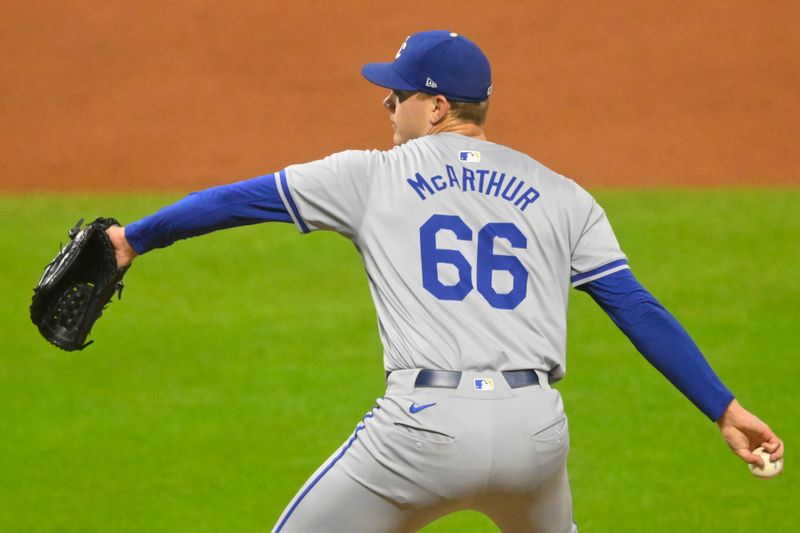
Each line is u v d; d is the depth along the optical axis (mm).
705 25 59469
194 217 13094
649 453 25016
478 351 12742
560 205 13633
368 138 51719
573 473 24047
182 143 51312
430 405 12586
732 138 50844
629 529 21297
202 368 30094
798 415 26703
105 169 49219
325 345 31516
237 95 54969
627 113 53000
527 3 61500
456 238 13156
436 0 62062
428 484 12688
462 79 13906
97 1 61625
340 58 57656
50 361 30672
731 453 24984
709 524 21453
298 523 13133
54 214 42250
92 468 24422
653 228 39812
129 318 33312
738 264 36688
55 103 54281
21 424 26875
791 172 47875
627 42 58250
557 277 13500
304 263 37375
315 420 26953
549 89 54875
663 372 13438
